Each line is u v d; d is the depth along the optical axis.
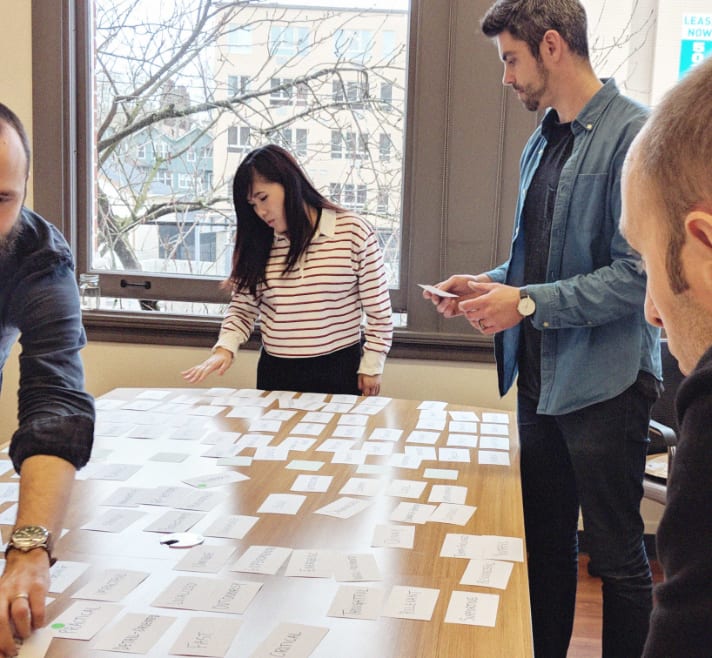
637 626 2.01
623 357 1.97
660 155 0.68
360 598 1.25
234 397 2.54
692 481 0.65
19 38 3.38
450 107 3.17
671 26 3.10
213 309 3.51
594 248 2.01
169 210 3.57
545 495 2.27
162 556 1.39
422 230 3.25
